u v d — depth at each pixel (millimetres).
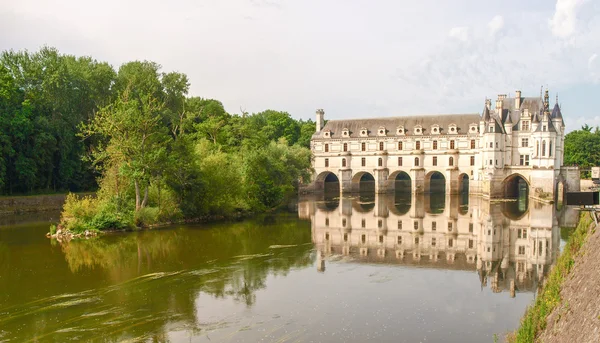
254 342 22594
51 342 22734
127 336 23438
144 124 54969
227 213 67312
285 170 91062
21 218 68188
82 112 88875
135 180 54812
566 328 17844
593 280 18562
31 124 77938
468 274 35562
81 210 53719
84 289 31172
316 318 25844
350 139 119750
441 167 110000
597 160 116750
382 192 115125
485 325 24844
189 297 29578
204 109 116500
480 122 101625
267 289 31375
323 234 53625
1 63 81938
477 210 76875
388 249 45125
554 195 84438
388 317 26031
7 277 34156
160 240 48344
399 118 118938
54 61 86625
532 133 88812
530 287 31984
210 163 64812
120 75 96062
